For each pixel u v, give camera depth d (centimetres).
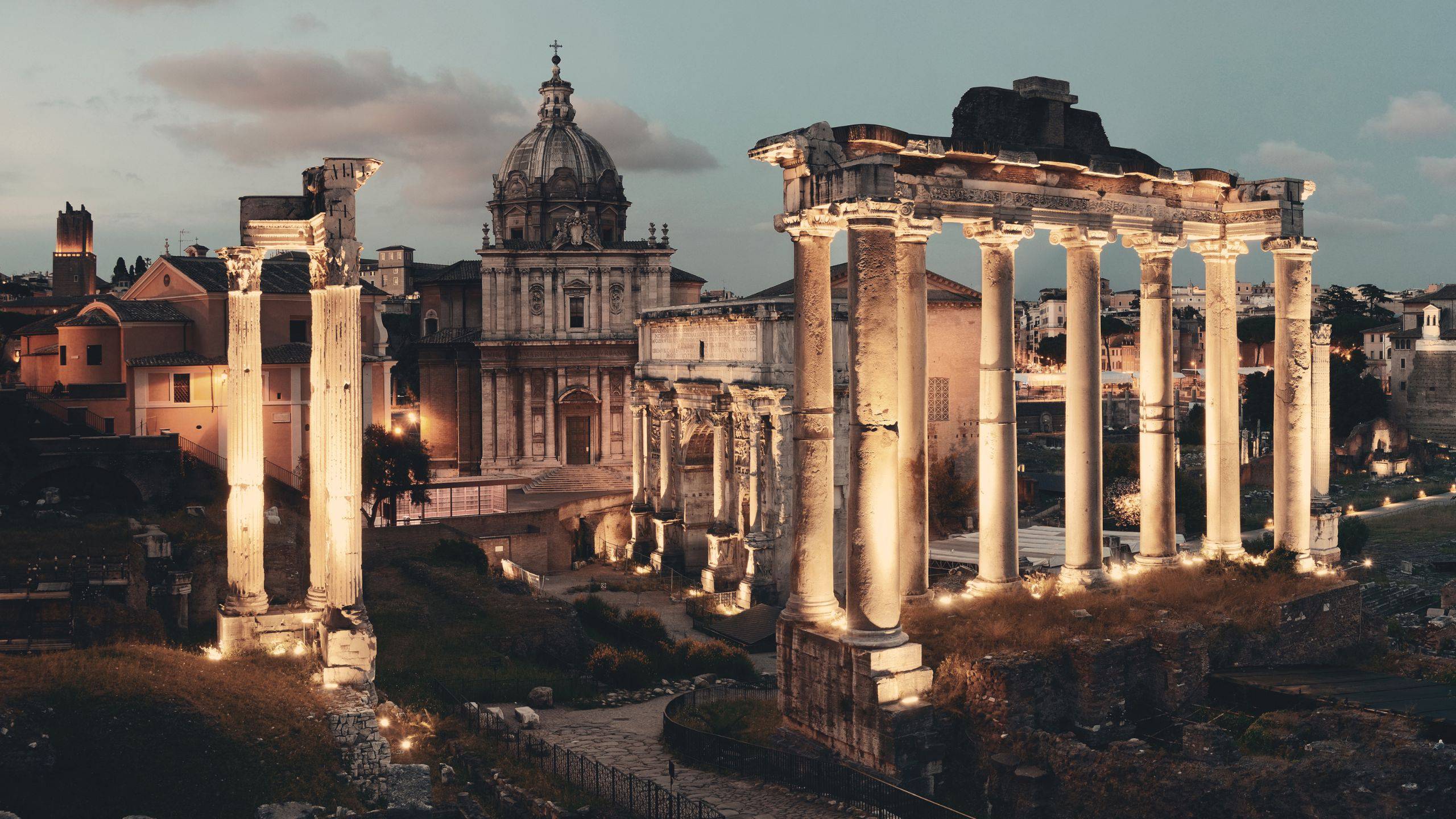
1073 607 3372
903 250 3244
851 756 2909
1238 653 3403
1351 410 16925
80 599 3703
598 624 5916
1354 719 2809
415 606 5159
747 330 7475
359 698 3012
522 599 5441
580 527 8931
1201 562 3994
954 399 9356
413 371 14000
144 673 2750
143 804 2378
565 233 10162
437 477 10138
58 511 5459
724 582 7556
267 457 6912
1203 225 3988
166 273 7662
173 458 6019
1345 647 3709
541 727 3697
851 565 2934
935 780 2873
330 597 3297
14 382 9300
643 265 10162
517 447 10125
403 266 19175
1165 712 3127
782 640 3169
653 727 3712
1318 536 4162
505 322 10025
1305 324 4012
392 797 2569
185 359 7019
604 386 10131
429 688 3925
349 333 3297
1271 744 2812
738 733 3259
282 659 3272
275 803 2444
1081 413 3628
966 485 9356
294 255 9412
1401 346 18275
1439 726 2767
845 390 7112
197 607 4391
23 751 2350
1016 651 3002
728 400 7644
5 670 2634
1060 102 3575
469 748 3152
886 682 2845
